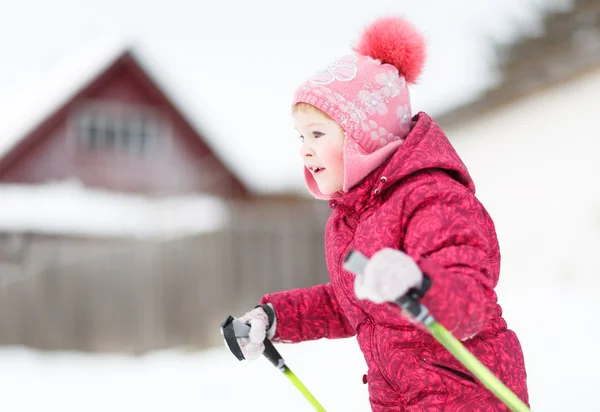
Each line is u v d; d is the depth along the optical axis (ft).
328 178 9.34
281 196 78.84
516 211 41.86
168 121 77.77
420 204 8.02
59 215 64.64
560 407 16.10
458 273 7.18
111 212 67.15
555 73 36.78
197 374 27.04
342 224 9.18
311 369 24.67
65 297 46.42
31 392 25.40
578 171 36.70
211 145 78.28
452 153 8.71
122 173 76.43
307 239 48.44
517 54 48.70
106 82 75.97
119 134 76.54
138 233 57.36
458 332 6.89
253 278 47.11
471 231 7.65
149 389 24.76
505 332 8.43
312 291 10.26
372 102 9.19
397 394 8.47
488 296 7.18
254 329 9.52
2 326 47.34
